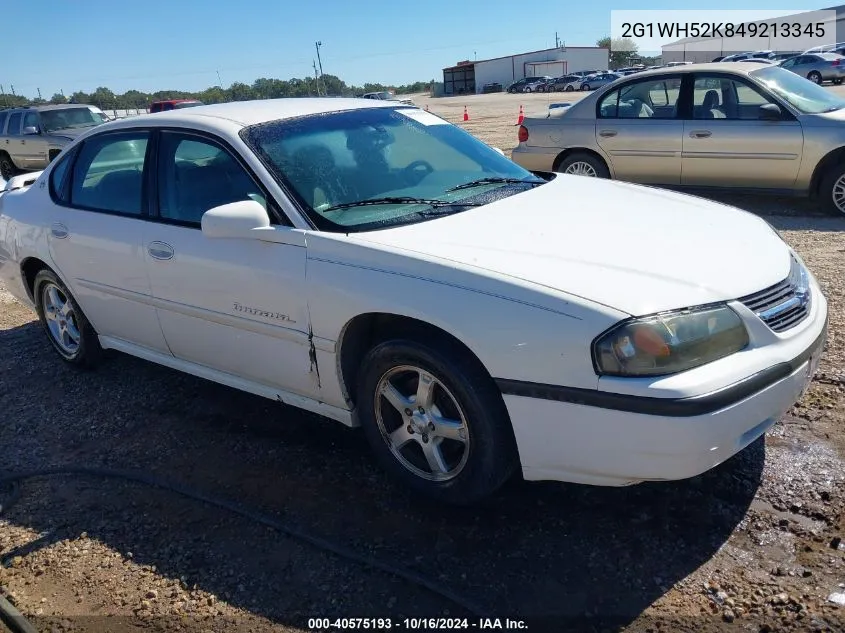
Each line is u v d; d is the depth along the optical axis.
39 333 5.71
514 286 2.60
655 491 3.05
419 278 2.79
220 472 3.48
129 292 3.94
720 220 3.32
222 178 3.50
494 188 3.70
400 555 2.80
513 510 3.02
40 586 2.80
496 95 61.19
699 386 2.40
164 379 4.59
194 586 2.73
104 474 3.54
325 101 4.09
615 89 8.55
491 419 2.74
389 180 3.55
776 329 2.69
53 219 4.36
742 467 3.15
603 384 2.45
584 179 4.11
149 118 3.96
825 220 7.45
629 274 2.65
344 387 3.19
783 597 2.44
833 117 7.40
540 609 2.49
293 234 3.14
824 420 3.46
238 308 3.38
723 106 7.91
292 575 2.74
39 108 16.23
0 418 4.27
